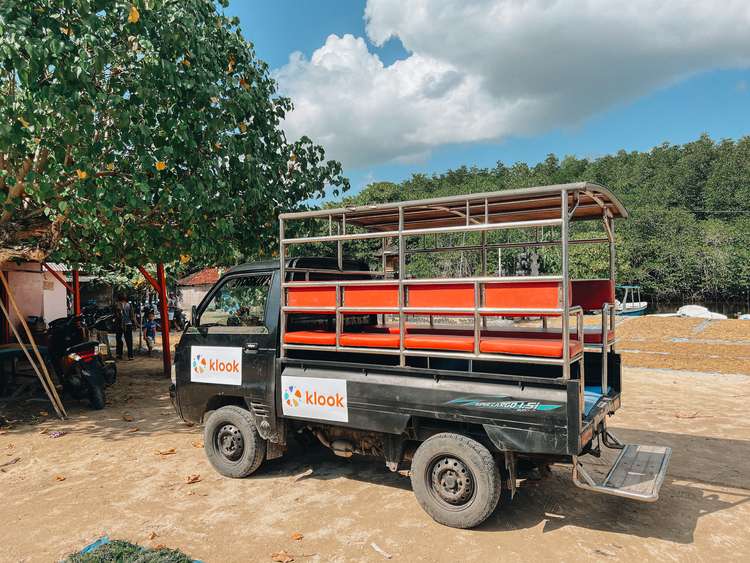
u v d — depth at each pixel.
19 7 5.75
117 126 6.48
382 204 4.68
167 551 3.72
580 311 4.12
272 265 5.50
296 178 9.73
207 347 5.65
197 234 7.88
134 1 6.26
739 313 39.47
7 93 6.58
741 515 4.49
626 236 53.06
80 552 3.78
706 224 61.22
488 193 4.26
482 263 5.89
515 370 4.79
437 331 6.27
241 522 4.45
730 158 94.38
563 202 3.85
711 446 6.42
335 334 4.87
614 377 5.36
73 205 6.60
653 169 107.00
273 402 5.18
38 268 13.83
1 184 7.16
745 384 10.38
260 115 8.95
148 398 9.70
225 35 8.41
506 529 4.24
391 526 4.32
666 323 20.30
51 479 5.57
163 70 6.52
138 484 5.36
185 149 7.04
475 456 4.14
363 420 4.65
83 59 5.76
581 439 3.85
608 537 4.10
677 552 3.86
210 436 5.60
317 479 5.43
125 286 20.28
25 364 11.94
